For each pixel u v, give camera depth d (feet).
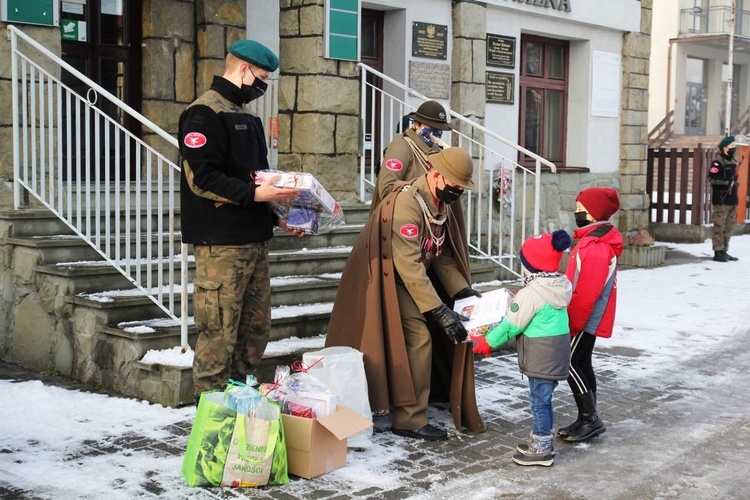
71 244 19.81
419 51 31.96
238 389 13.69
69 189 19.07
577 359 16.25
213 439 13.32
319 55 25.62
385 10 31.73
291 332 19.71
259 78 15.62
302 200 15.03
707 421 17.74
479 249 25.58
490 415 17.66
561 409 18.35
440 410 18.17
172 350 17.88
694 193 48.65
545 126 39.55
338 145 26.27
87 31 24.77
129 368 17.67
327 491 13.43
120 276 19.52
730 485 14.20
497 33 34.99
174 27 25.98
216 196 14.83
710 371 21.83
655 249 40.57
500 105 35.47
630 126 41.81
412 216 16.02
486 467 14.76
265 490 13.39
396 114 31.78
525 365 14.93
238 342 16.47
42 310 19.47
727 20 94.38
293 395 14.44
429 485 13.83
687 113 98.89
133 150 25.88
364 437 15.43
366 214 26.03
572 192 39.32
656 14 94.17
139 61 25.85
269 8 28.45
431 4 32.19
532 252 14.94
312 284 21.09
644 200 42.78
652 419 17.84
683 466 15.07
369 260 16.30
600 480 14.30
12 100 20.06
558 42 39.45
